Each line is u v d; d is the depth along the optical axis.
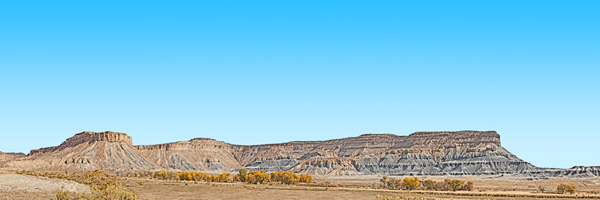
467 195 161.75
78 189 94.56
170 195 123.75
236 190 150.75
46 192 88.56
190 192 135.62
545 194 172.75
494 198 152.12
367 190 172.38
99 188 103.12
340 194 148.25
